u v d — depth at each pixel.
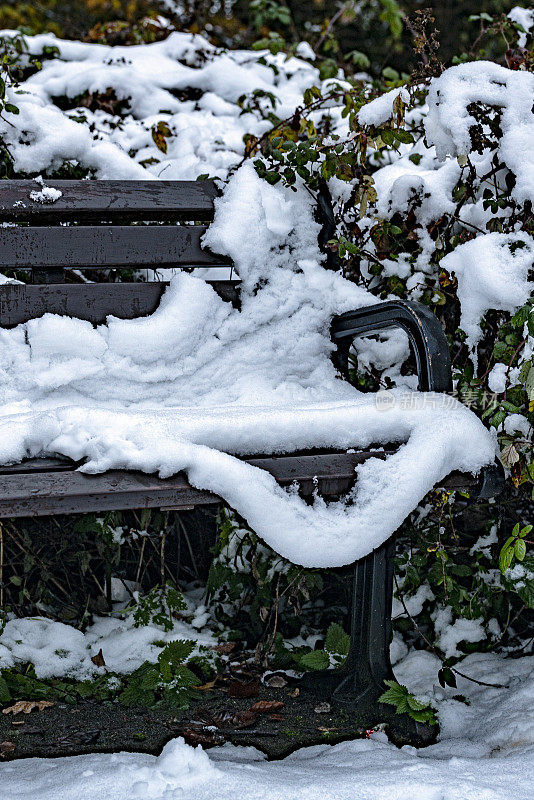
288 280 2.30
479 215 2.30
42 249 2.11
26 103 2.48
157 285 2.17
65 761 1.68
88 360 2.04
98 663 2.20
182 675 2.06
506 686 2.07
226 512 2.31
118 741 1.86
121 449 1.65
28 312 2.07
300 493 1.74
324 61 3.91
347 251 2.38
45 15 6.13
